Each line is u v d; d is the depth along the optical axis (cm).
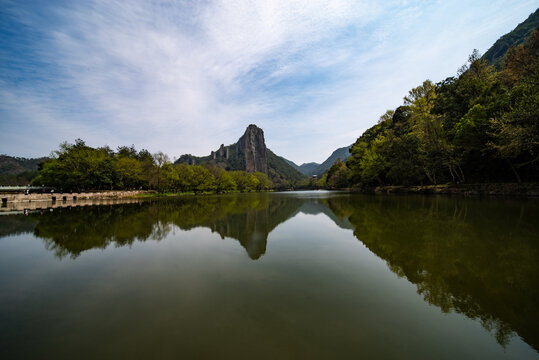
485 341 383
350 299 527
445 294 546
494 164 3177
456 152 3528
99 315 479
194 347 371
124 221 1803
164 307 505
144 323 445
